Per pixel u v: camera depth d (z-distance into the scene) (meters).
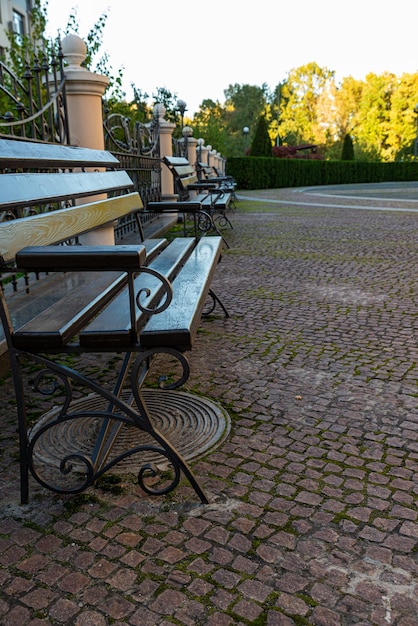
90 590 1.72
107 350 2.04
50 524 2.05
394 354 3.83
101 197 6.33
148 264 3.32
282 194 25.66
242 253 8.35
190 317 2.21
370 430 2.75
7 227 2.09
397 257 7.79
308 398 3.13
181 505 2.15
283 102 82.56
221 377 3.45
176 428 2.77
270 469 2.40
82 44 5.79
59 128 5.39
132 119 12.69
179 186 8.09
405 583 1.74
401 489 2.24
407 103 64.06
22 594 1.71
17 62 10.19
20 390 2.10
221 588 1.72
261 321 4.70
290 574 1.78
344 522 2.04
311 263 7.43
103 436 2.47
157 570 1.81
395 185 38.56
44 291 4.68
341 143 69.81
